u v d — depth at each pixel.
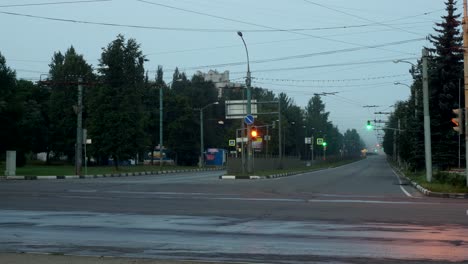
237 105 60.69
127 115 56.16
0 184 32.91
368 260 9.77
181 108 92.50
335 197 24.55
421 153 45.09
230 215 16.92
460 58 43.78
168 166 84.69
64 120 76.69
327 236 12.52
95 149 56.22
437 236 12.44
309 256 10.16
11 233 13.04
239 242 11.74
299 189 30.34
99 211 18.00
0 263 9.05
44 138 75.81
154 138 93.12
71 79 74.94
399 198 24.17
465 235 12.59
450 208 19.17
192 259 9.87
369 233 12.95
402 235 12.61
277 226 14.28
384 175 54.94
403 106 66.69
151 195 24.91
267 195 25.47
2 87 52.09
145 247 11.15
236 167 51.59
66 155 84.75
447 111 44.16
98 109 56.19
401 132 62.38
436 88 44.38
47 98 80.62
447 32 44.34
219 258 9.99
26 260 9.34
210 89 122.25
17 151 57.31
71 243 11.62
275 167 69.12
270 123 95.25
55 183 34.34
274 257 10.09
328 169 79.00
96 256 9.91
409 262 9.58
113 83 56.62
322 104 158.38
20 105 52.94
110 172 52.56
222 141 114.25
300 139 125.00
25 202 21.02
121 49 56.78
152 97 93.06
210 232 13.23
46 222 15.09
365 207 19.55
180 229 13.77
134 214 17.14
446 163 44.34
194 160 96.69
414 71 47.66
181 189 29.20
